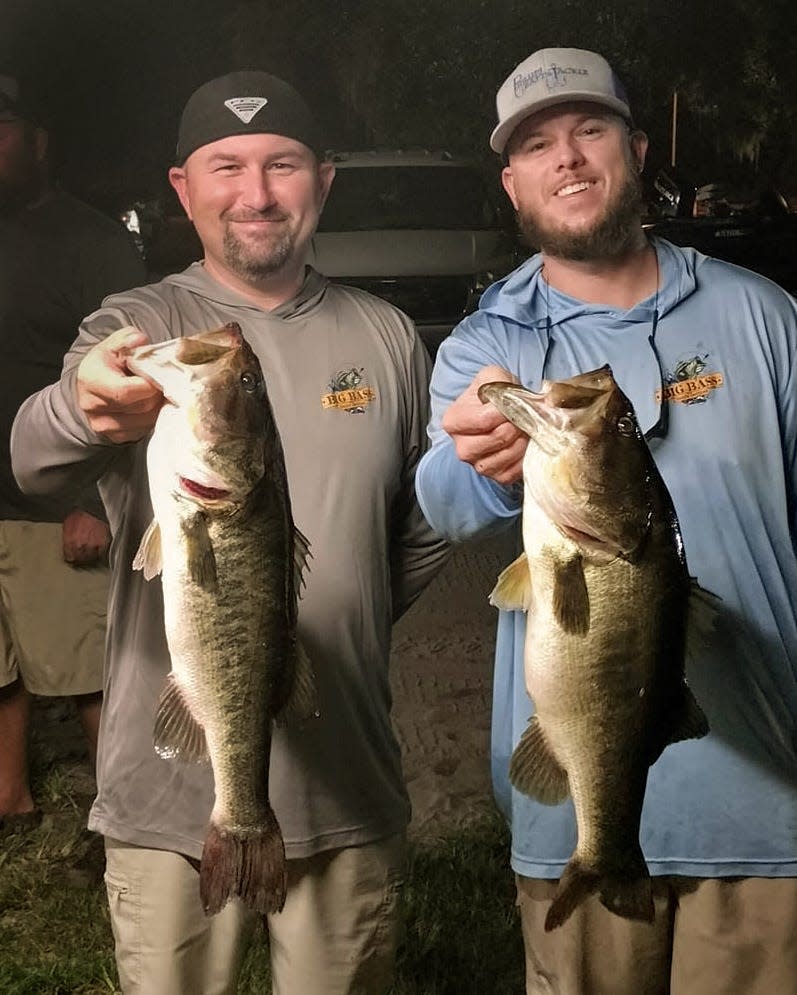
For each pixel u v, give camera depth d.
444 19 18.12
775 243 16.30
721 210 17.56
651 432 3.33
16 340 5.41
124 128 25.73
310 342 3.63
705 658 3.28
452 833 5.79
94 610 5.59
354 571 3.55
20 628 5.62
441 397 3.51
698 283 3.46
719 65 18.08
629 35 17.72
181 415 2.78
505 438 2.85
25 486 3.31
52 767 6.52
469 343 3.51
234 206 3.59
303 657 3.06
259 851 3.02
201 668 2.89
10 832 5.88
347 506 3.55
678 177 18.30
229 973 3.57
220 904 3.02
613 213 3.41
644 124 18.50
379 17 18.48
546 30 17.78
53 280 5.43
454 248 12.70
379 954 3.66
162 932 3.47
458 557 9.86
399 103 18.56
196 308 3.62
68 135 25.20
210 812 3.44
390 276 12.52
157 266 13.91
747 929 3.34
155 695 3.45
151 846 3.46
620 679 2.82
